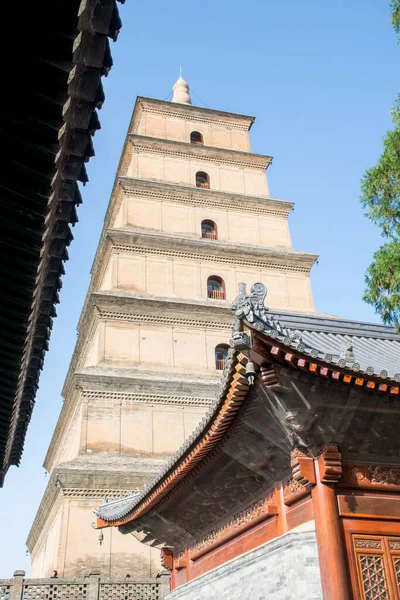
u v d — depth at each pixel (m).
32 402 13.65
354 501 11.54
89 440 32.25
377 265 19.64
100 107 7.00
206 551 17.39
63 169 7.46
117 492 30.52
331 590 10.63
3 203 7.78
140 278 38.19
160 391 34.53
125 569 29.61
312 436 11.60
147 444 32.97
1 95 6.54
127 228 39.62
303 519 12.25
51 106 6.60
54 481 31.34
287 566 11.86
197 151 45.12
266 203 44.19
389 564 11.21
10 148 7.06
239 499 15.23
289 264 41.88
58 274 9.40
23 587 21.84
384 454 12.17
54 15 5.87
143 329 36.59
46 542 39.38
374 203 20.28
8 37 6.07
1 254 8.59
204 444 13.52
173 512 18.11
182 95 53.25
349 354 11.59
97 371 34.00
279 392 11.27
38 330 10.75
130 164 44.66
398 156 19.83
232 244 40.66
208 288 40.06
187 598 17.69
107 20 6.07
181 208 42.16
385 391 11.48
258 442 13.06
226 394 12.03
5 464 16.92
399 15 19.91
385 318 19.73
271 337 10.74
